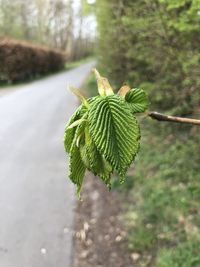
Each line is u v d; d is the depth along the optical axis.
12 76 24.91
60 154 9.04
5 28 37.81
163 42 5.77
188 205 5.91
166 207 6.03
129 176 7.39
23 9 41.22
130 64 8.98
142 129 8.46
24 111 14.47
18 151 9.41
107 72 11.88
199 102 5.64
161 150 7.82
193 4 4.26
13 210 6.46
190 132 6.82
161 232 5.52
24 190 7.18
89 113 0.83
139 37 6.38
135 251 5.30
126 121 0.82
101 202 6.66
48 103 16.09
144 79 7.99
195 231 5.32
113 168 0.80
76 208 6.50
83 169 0.92
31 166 8.34
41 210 6.43
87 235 5.73
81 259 5.21
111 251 5.37
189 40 5.47
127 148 0.81
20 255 5.27
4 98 18.02
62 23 53.19
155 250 5.21
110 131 0.81
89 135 0.86
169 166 7.14
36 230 5.85
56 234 5.75
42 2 46.34
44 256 5.25
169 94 6.41
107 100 0.84
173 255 4.91
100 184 7.43
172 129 7.37
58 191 7.07
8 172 8.07
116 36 9.17
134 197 6.62
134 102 0.97
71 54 57.12
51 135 10.75
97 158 0.86
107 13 9.77
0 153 9.34
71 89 0.91
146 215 5.98
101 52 13.63
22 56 26.36
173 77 6.19
